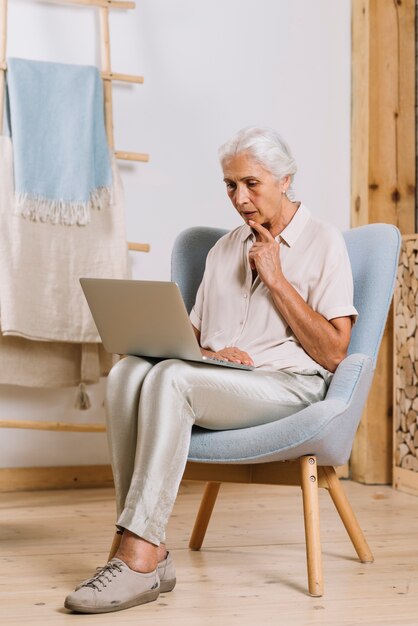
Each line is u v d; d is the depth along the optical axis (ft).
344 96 12.07
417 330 10.70
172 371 5.98
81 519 9.04
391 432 11.51
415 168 11.71
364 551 7.16
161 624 5.49
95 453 11.21
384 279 6.86
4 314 9.80
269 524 8.81
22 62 10.18
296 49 11.94
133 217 11.34
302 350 6.73
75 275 10.21
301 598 6.13
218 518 9.11
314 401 6.55
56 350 10.41
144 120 11.37
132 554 5.86
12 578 6.61
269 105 11.86
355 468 11.73
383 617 5.70
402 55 11.67
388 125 11.62
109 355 10.64
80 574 6.74
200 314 7.46
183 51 11.55
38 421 10.84
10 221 9.95
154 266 11.44
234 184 6.84
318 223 6.92
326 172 12.00
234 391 6.22
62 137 10.22
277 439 6.03
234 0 11.73
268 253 6.61
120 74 10.93
